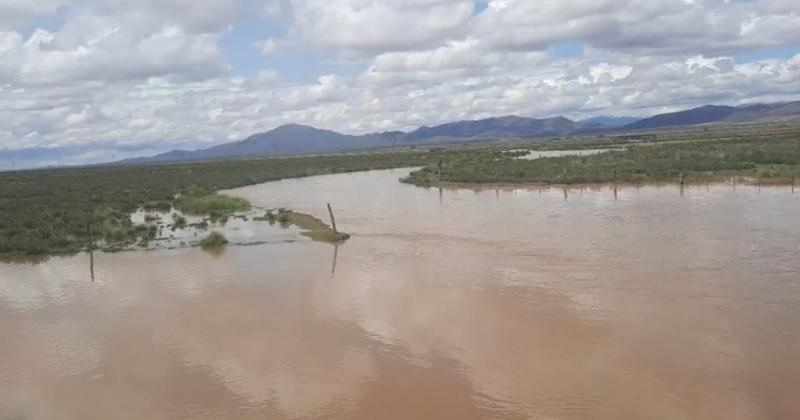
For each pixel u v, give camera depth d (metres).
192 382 13.73
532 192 46.16
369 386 13.11
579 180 48.47
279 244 29.84
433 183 57.31
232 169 98.25
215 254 27.88
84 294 21.72
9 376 14.50
